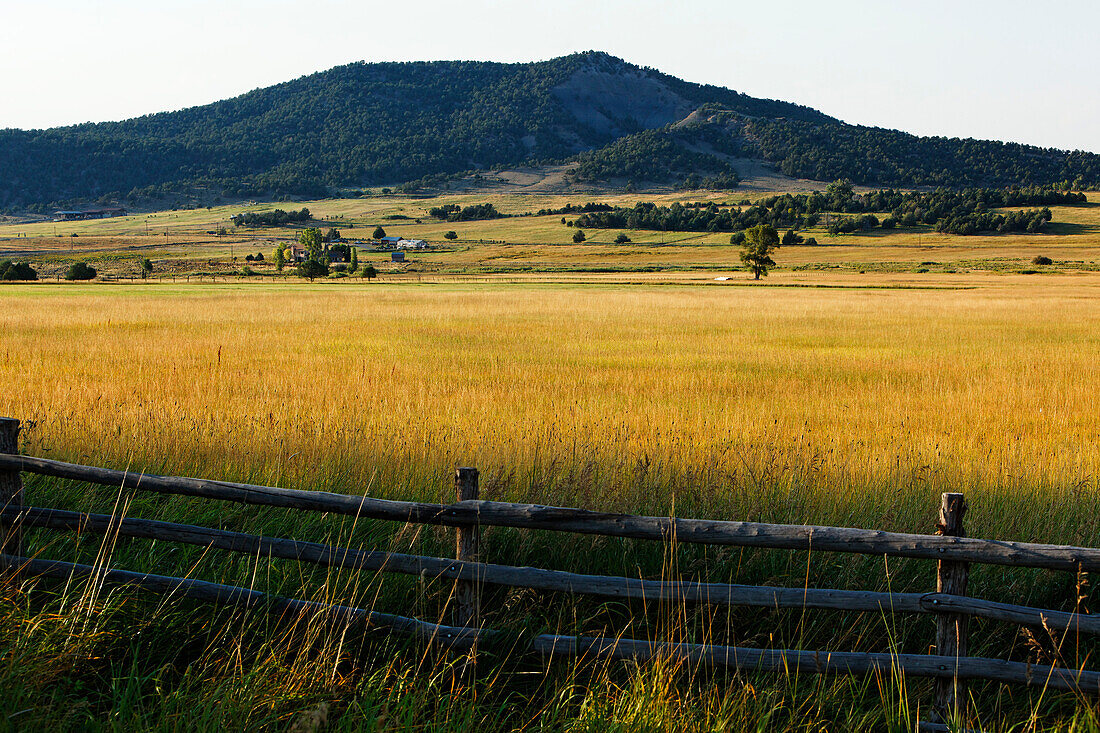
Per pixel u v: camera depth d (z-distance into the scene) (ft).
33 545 15.58
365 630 12.95
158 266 428.15
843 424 36.24
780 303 151.43
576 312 124.26
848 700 12.51
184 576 15.08
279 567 15.42
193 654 13.55
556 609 14.71
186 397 39.70
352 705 11.71
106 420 27.09
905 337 88.53
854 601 12.00
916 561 15.57
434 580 14.88
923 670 11.84
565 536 16.07
